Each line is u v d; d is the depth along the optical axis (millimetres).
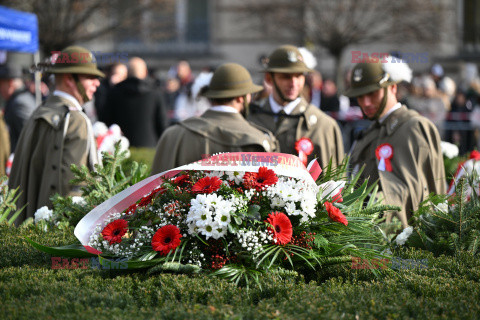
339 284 3938
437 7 24500
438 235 4891
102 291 3750
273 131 6996
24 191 6059
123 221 4125
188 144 5750
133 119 12086
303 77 7113
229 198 4117
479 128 17109
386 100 6258
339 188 4590
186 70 19219
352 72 6414
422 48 24641
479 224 4871
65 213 5035
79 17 20641
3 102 13688
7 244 4551
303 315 3406
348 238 4324
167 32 28469
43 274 4012
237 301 3631
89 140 6094
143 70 12227
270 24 25609
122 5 22484
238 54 31844
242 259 4039
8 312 3377
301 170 4336
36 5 18719
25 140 6086
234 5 31703
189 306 3512
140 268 4082
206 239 3965
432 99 15375
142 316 3412
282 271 4027
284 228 4051
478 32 29672
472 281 4027
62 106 6113
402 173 5867
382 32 24438
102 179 5000
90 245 4125
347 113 17297
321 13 23938
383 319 3436
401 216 5621
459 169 6223
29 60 14516
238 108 5941
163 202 4242
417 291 3885
